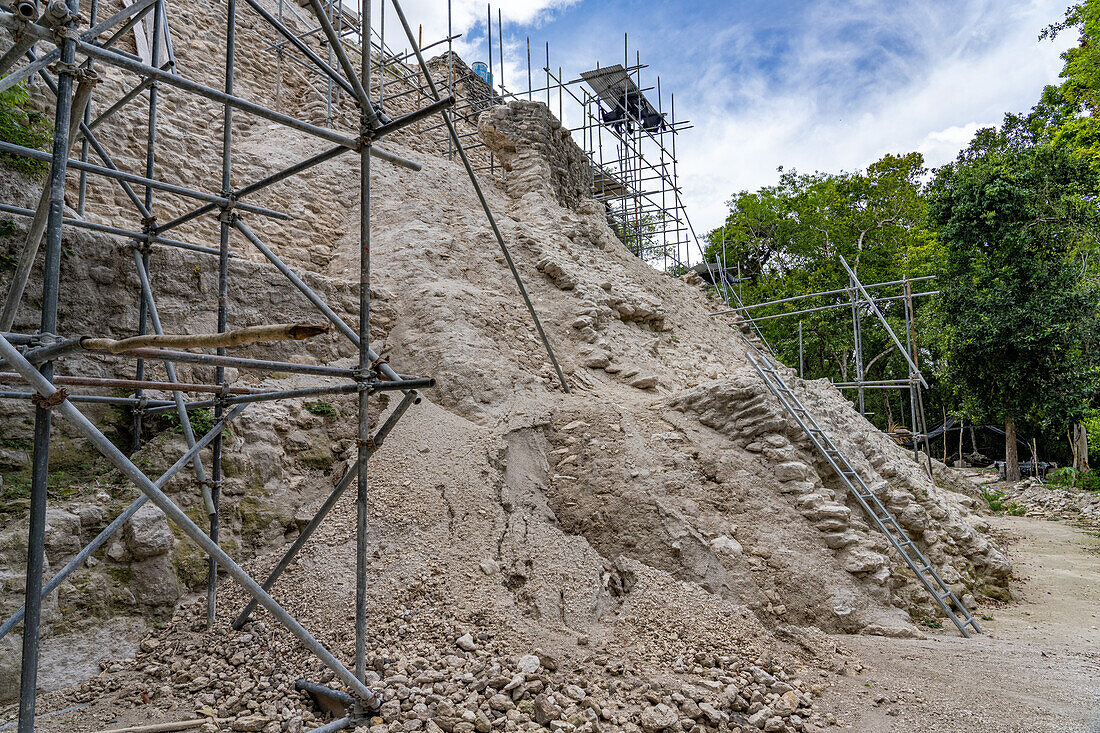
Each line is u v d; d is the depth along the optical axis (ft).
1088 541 42.09
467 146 57.00
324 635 14.58
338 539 17.72
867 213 109.29
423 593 15.76
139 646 15.03
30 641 8.70
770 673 15.28
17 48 9.86
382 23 48.26
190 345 8.79
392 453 20.88
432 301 28.45
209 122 36.63
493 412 24.23
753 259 124.26
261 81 44.52
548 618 16.08
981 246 64.59
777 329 106.63
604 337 34.81
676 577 18.88
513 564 17.57
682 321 47.98
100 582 15.06
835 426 31.09
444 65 63.62
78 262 19.03
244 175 33.86
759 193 122.21
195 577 16.70
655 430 24.85
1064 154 61.77
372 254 32.81
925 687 15.75
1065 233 60.34
